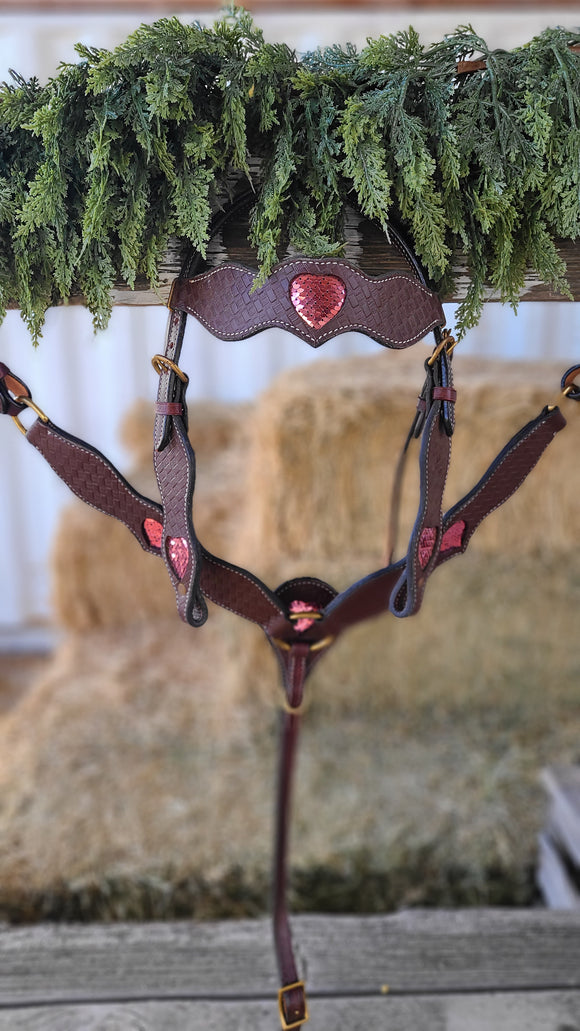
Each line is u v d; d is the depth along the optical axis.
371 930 2.23
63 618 4.99
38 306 1.60
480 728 4.09
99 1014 2.02
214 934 2.22
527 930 2.23
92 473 1.62
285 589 1.81
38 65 5.12
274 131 1.54
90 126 1.50
